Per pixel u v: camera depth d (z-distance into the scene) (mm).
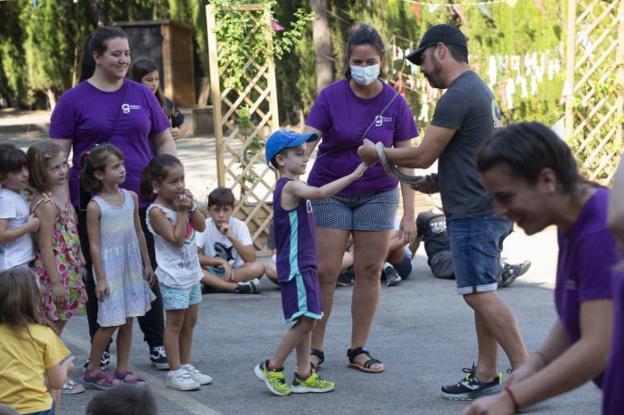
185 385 6996
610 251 3189
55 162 6773
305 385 6902
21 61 33312
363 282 7430
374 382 7160
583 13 14367
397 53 24250
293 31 12539
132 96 7449
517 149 3227
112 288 6910
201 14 31688
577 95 14414
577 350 3215
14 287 5258
